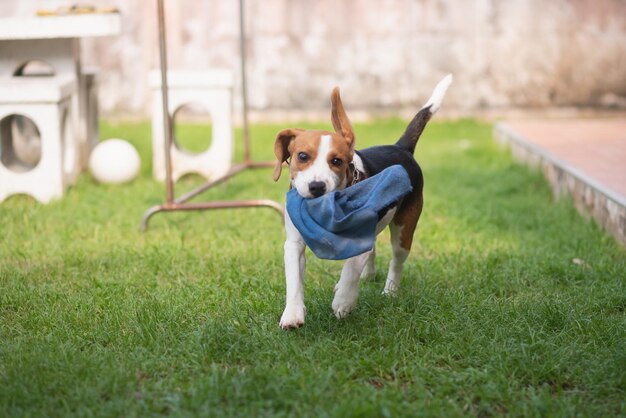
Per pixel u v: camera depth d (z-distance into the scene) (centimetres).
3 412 311
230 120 775
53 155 688
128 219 625
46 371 343
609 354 363
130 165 747
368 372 349
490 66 1155
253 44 1139
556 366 350
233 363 360
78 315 412
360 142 955
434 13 1140
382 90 1161
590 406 321
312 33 1141
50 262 516
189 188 746
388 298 429
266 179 774
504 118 1166
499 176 793
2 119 695
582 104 1162
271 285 454
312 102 1161
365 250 348
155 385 332
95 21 716
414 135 445
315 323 392
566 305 422
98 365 349
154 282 471
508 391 330
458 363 361
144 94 1145
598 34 1141
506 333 386
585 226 595
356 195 357
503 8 1138
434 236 580
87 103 843
